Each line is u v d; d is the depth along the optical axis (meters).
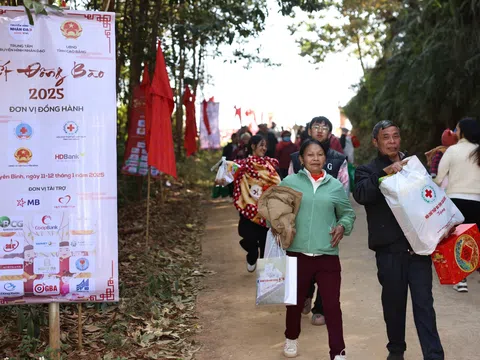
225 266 8.59
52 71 4.31
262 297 4.79
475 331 5.49
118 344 5.22
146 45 12.64
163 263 8.39
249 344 5.41
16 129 4.29
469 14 12.76
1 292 4.31
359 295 6.80
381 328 5.70
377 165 4.63
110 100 4.38
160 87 8.84
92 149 4.37
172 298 6.79
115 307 6.21
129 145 11.42
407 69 14.67
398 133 4.59
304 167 4.98
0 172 4.28
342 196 4.87
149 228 10.65
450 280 4.40
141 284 7.14
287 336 5.04
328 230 4.79
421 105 14.34
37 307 5.59
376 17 26.92
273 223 4.77
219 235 11.12
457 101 12.91
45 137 4.32
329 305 4.70
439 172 6.48
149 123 9.52
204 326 5.95
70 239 4.38
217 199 16.44
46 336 5.28
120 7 13.02
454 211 4.41
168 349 5.27
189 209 14.12
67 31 4.32
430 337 4.29
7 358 4.62
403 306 4.54
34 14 4.27
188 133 17.66
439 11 14.01
